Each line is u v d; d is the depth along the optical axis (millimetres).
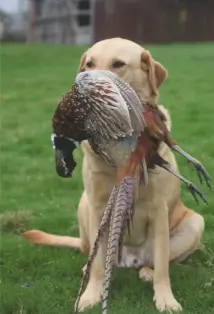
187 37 17109
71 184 4305
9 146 5383
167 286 2736
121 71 2619
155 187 2695
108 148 2383
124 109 2301
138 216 2762
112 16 17438
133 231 2820
